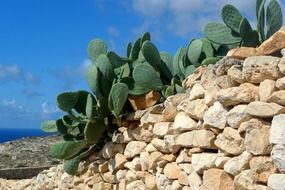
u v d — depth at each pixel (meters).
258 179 2.32
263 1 3.01
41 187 5.17
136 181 3.59
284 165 2.15
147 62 3.74
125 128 3.74
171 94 3.53
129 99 3.72
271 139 2.23
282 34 2.36
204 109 2.78
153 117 3.35
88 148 4.26
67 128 4.43
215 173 2.63
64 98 4.05
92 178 4.16
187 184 2.97
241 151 2.47
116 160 3.83
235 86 2.59
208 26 3.36
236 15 3.20
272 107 2.29
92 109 3.88
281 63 2.28
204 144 2.74
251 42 3.11
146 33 4.01
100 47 4.18
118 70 4.04
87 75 3.96
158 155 3.28
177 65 3.71
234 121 2.49
